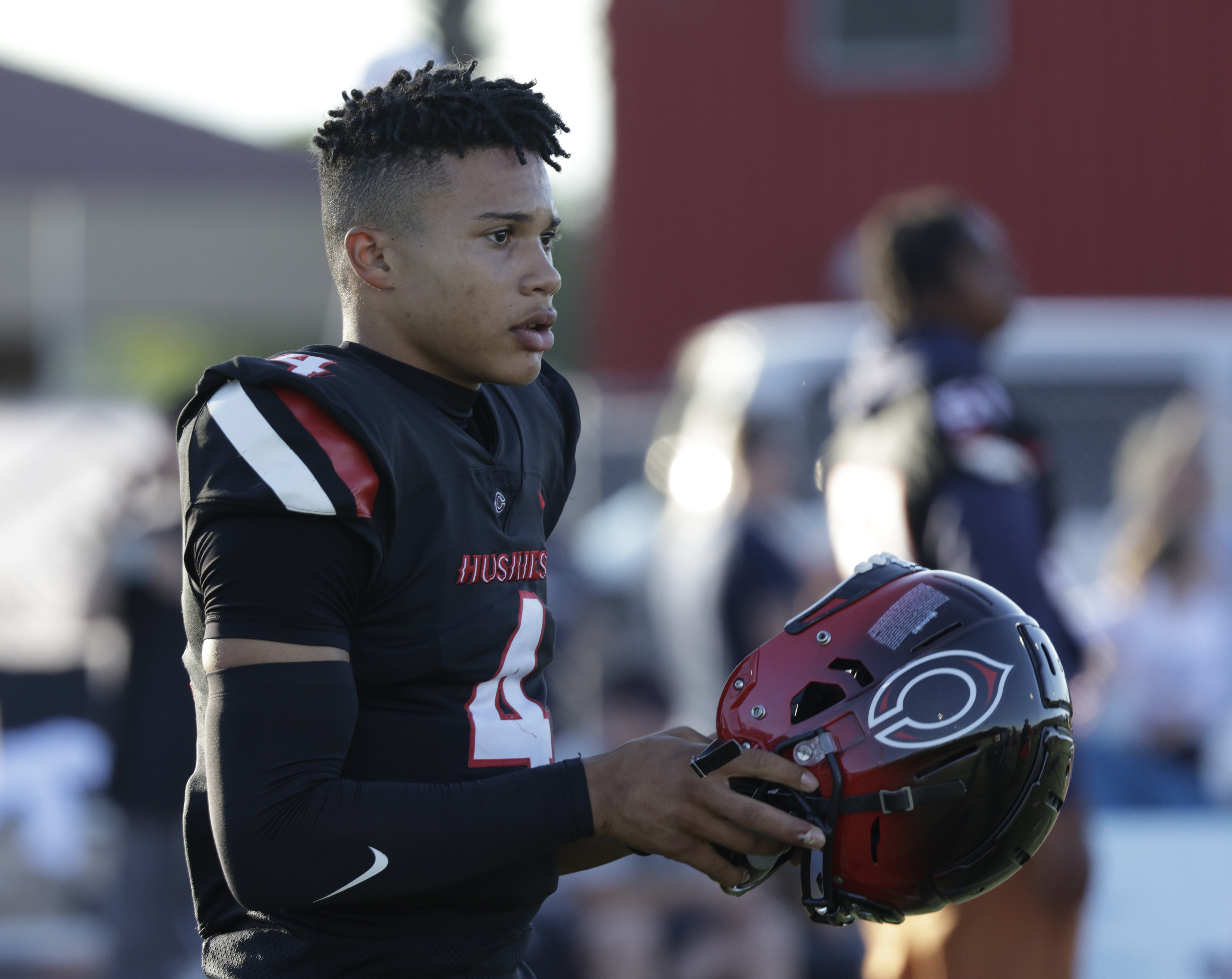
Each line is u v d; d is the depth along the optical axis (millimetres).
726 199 41250
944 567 10000
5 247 31141
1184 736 17516
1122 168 40562
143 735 16156
